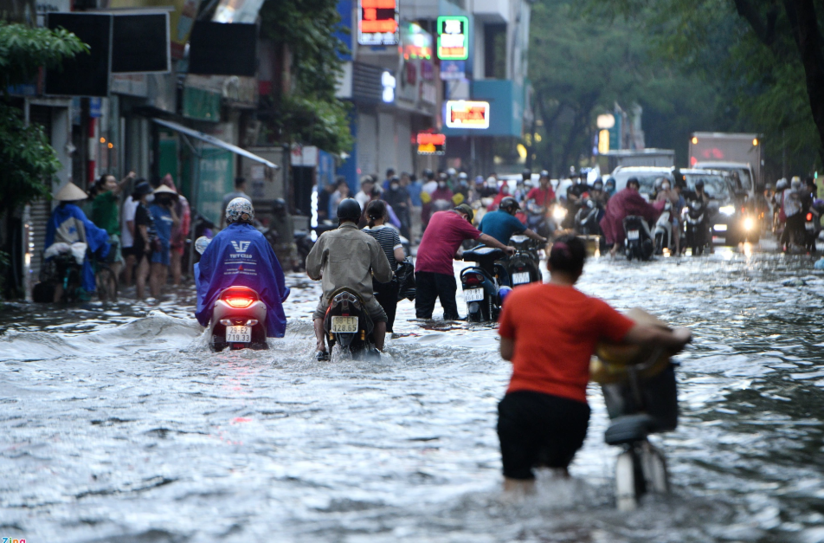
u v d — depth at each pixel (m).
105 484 19.45
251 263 37.38
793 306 49.53
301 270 79.25
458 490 18.78
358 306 34.00
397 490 18.86
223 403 26.95
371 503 18.06
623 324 17.70
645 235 85.31
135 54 64.88
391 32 138.12
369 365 33.19
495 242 46.12
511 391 17.80
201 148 86.06
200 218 73.69
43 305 53.47
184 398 27.66
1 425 24.41
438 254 46.38
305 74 110.50
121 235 65.19
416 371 32.12
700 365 32.53
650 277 67.50
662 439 22.72
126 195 77.56
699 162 141.38
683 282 63.59
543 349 17.75
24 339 37.25
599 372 18.30
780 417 25.00
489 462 20.86
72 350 36.88
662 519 16.81
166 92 81.00
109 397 27.84
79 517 17.45
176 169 85.94
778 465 20.52
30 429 24.00
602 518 16.84
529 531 16.31
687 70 102.38
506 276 47.75
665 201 93.38
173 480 19.67
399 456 21.42
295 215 96.75
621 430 17.00
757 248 106.19
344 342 33.88
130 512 17.72
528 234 48.47
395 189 106.88
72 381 30.33
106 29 59.03
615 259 86.94
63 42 50.88
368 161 150.50
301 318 47.22
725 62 95.25
